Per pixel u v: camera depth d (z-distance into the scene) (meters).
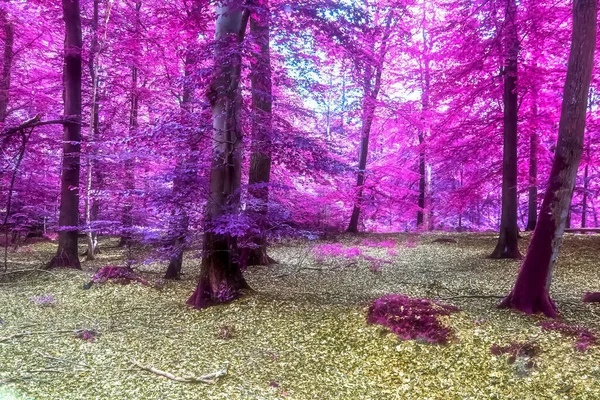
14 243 15.48
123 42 12.49
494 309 5.81
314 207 17.08
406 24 17.12
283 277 8.96
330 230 17.70
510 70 10.29
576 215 27.89
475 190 13.62
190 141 6.61
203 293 6.72
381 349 4.73
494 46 9.67
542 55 11.03
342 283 8.27
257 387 4.11
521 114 12.66
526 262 5.75
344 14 6.59
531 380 3.90
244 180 10.75
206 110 7.02
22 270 9.23
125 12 12.91
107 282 8.18
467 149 13.16
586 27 5.09
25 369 4.52
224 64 6.16
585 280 7.62
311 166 6.71
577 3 5.14
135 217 9.07
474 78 11.27
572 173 5.38
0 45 13.46
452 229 25.02
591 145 12.30
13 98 14.29
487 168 14.41
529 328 4.92
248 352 4.94
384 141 21.92
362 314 5.70
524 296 5.68
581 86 5.18
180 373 4.43
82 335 5.54
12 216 12.50
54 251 13.82
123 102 16.17
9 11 11.05
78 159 10.02
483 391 3.85
